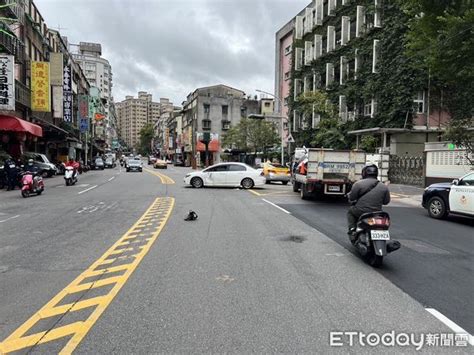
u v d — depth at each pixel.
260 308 4.48
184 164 86.56
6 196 16.88
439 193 11.85
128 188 21.19
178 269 5.96
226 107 79.25
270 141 50.78
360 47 30.25
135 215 11.41
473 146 14.91
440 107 25.28
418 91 25.28
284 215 11.75
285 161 45.50
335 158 15.20
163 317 4.20
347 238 8.49
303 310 4.45
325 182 15.09
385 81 26.67
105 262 6.34
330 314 4.35
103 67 136.25
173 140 108.88
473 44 11.79
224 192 19.19
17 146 27.70
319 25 38.19
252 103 81.12
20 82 27.33
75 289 5.07
